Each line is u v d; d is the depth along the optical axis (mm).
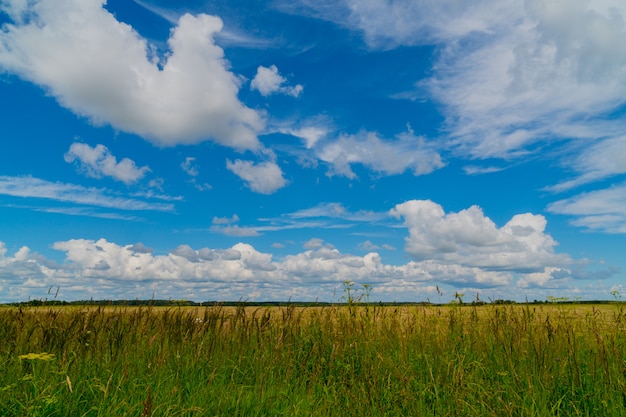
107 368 5062
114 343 5711
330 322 7148
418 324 7125
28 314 5910
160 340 6211
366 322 7062
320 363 6070
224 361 5855
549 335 5758
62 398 3906
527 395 4504
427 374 5594
